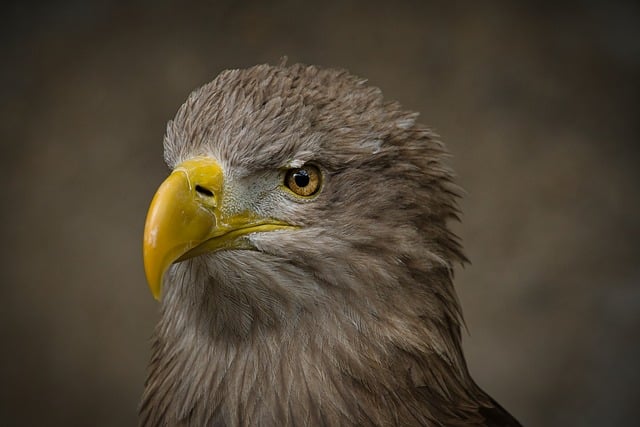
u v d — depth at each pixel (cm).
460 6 1398
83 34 1397
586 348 1173
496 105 1330
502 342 1174
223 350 520
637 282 1209
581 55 1382
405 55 1359
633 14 1405
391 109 546
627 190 1279
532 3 1407
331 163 505
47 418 1136
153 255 469
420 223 527
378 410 507
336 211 507
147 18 1403
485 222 1252
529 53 1374
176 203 480
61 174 1295
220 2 1402
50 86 1361
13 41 1393
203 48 1376
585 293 1206
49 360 1166
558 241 1237
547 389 1152
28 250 1237
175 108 1330
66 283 1210
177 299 536
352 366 505
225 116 509
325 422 504
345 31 1377
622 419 1133
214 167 500
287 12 1393
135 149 1308
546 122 1325
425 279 522
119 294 1202
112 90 1353
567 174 1284
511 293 1205
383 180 517
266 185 505
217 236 499
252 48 1366
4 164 1302
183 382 529
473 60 1361
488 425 567
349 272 505
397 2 1394
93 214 1262
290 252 502
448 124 1312
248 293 507
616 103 1342
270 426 507
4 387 1150
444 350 530
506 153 1297
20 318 1191
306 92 517
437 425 522
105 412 1138
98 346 1171
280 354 509
